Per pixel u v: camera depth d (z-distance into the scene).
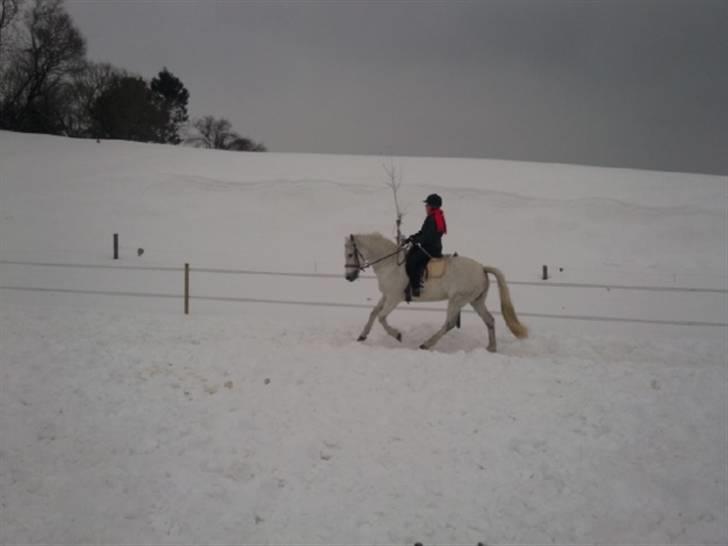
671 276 22.33
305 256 24.86
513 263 24.47
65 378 9.21
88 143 43.78
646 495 6.45
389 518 6.07
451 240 27.72
